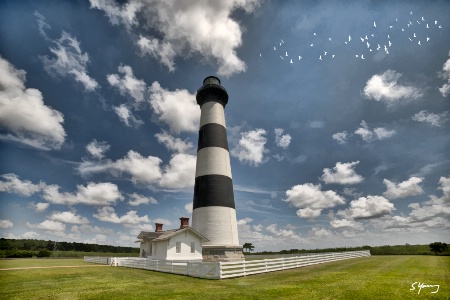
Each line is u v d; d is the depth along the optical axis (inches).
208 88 1227.9
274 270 786.8
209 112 1199.6
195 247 977.5
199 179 1069.1
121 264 1090.7
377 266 879.7
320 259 1080.2
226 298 399.9
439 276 611.8
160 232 1272.1
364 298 389.7
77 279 623.8
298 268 863.7
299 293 430.9
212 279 618.8
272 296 410.9
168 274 739.4
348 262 1083.3
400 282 529.0
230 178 1093.8
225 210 1005.2
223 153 1109.1
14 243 2620.6
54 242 2817.4
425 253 1726.1
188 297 410.3
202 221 997.8
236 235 1032.2
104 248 3014.3
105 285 532.7
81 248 2920.8
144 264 922.1
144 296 420.2
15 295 431.8
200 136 1178.0
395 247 2112.5
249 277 649.6
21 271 797.2
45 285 533.3
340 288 470.0
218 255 938.7
